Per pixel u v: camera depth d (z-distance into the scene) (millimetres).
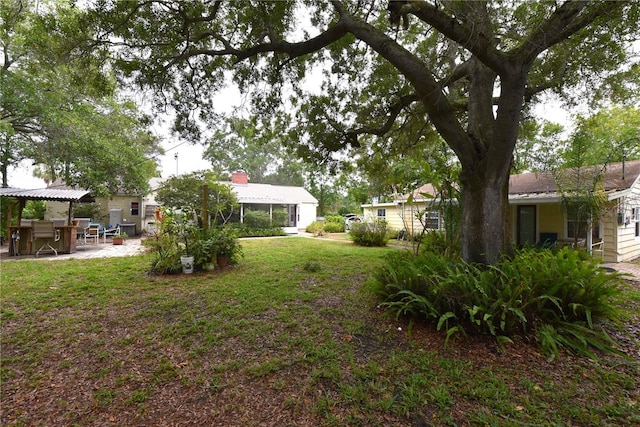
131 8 4070
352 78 6391
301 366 2557
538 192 8258
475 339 2938
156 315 3789
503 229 4402
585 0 2963
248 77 5902
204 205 7617
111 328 3391
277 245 11594
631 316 3588
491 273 3332
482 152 4055
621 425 1854
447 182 5387
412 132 7719
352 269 6621
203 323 3504
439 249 6121
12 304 4176
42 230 8891
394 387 2242
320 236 16594
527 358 2633
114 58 4711
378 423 1885
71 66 5098
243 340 3061
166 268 6133
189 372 2482
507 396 2125
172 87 5492
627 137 12133
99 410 2020
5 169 12539
